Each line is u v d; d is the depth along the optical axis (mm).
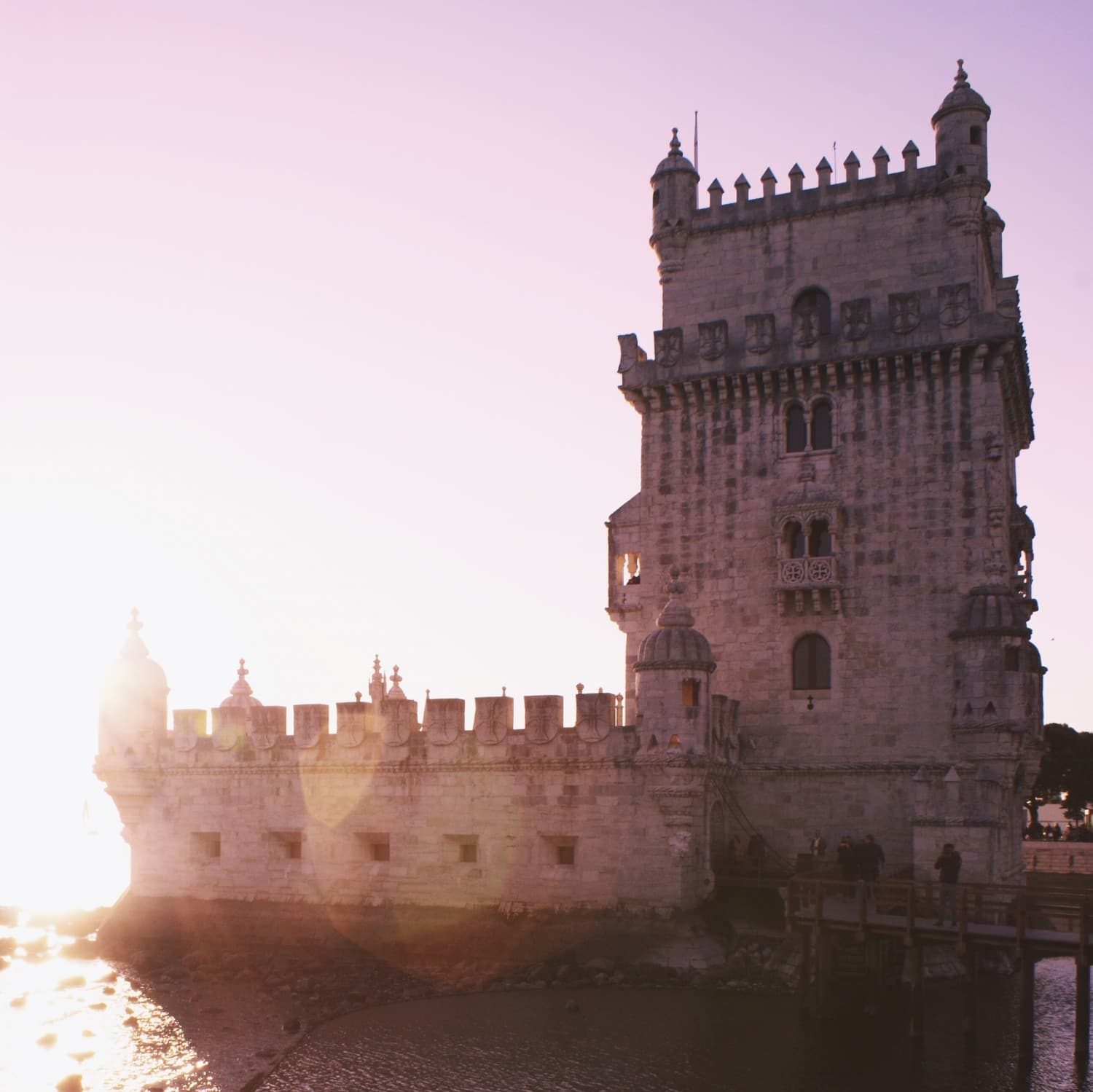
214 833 55969
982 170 53906
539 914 49469
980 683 50156
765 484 55188
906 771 51281
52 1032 42406
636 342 57906
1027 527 56375
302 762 54250
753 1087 35469
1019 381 56531
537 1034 40469
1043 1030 42062
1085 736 109688
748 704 54094
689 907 48000
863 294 55031
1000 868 48625
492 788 51094
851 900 45188
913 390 53125
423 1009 44156
